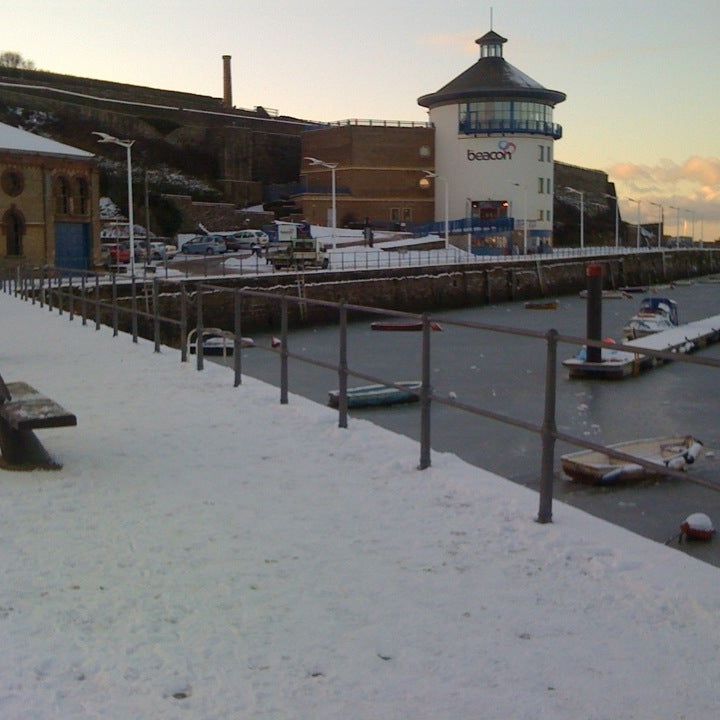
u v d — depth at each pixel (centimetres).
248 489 798
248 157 11612
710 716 426
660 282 12769
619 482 1720
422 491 784
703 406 2944
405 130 11081
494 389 3306
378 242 9994
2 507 738
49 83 11238
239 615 533
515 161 11056
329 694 445
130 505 749
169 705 432
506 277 9262
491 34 11281
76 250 6481
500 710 432
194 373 1445
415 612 540
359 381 3422
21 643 491
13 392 920
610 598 559
